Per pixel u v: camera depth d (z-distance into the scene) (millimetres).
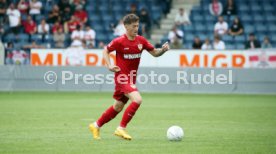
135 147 35688
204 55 93625
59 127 47094
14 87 93875
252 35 99500
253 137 41062
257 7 115938
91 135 41969
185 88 92750
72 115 57969
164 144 37156
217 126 48688
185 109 66062
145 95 89188
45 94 88875
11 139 39344
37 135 41656
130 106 38594
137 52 39125
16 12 107750
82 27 104812
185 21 110125
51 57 94625
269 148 35531
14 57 97000
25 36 106562
